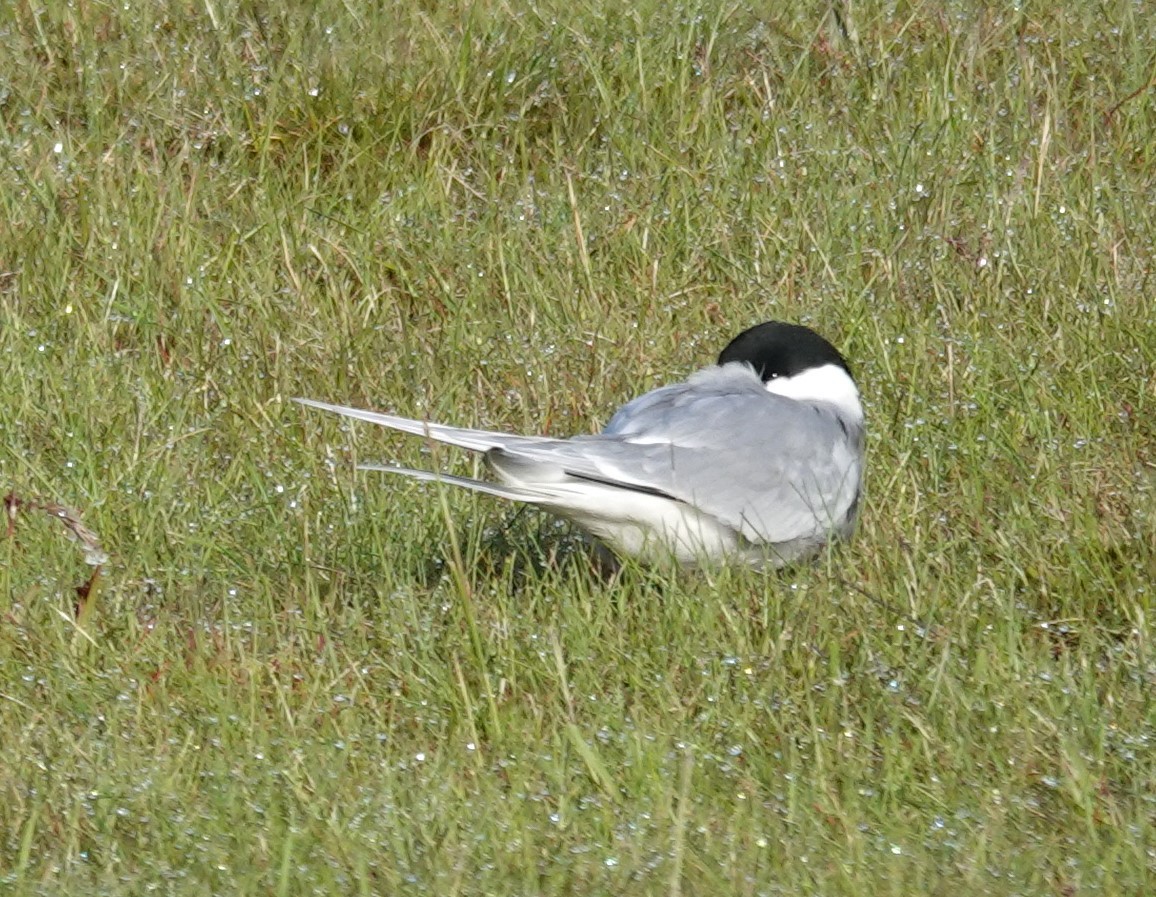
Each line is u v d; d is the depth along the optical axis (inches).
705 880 271.9
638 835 281.4
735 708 321.7
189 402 448.8
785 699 322.7
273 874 274.2
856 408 399.9
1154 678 328.2
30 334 474.9
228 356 473.7
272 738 316.2
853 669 336.5
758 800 293.7
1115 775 307.3
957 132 566.3
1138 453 426.3
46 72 581.9
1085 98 588.1
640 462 355.3
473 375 467.8
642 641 344.8
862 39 607.8
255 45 589.3
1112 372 459.2
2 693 328.5
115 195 530.6
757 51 603.8
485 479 416.5
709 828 287.6
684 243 525.0
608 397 453.7
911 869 277.0
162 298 498.6
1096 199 531.2
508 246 516.4
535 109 581.0
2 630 351.9
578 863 275.6
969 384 449.4
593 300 498.0
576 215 514.3
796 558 374.9
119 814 290.0
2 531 391.2
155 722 323.6
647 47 593.9
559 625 352.2
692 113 578.2
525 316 494.3
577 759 309.3
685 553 364.2
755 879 271.0
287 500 404.5
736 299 498.9
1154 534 382.0
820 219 532.4
